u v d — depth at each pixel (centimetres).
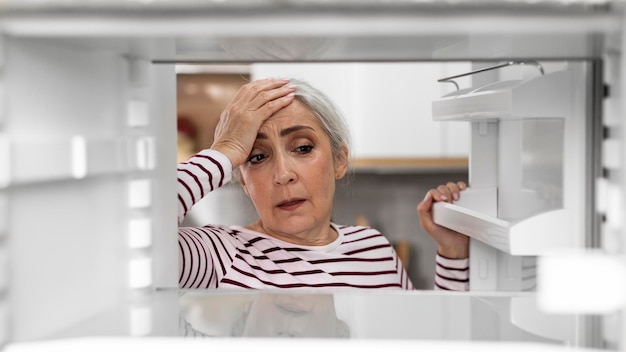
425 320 54
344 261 135
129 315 57
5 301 45
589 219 75
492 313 56
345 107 231
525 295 65
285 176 131
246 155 123
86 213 57
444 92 230
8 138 44
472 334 49
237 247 131
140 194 65
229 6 41
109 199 62
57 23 42
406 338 48
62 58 53
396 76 229
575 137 77
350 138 147
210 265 120
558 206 84
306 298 64
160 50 59
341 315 56
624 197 48
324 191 135
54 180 52
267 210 134
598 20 42
